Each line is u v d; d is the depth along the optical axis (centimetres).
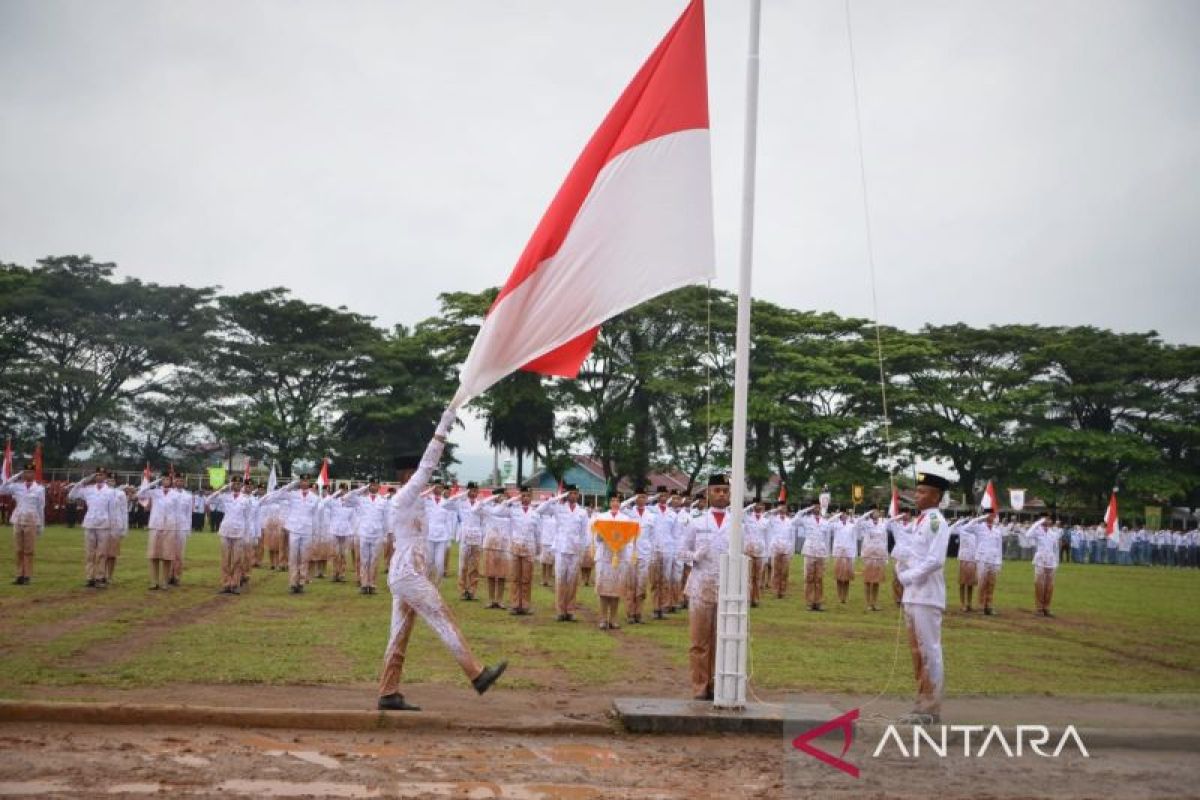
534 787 718
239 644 1327
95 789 666
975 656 1524
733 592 959
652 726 920
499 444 6394
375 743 833
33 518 1986
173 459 6662
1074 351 6372
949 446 6391
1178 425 6275
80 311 6353
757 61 1005
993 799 736
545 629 1697
